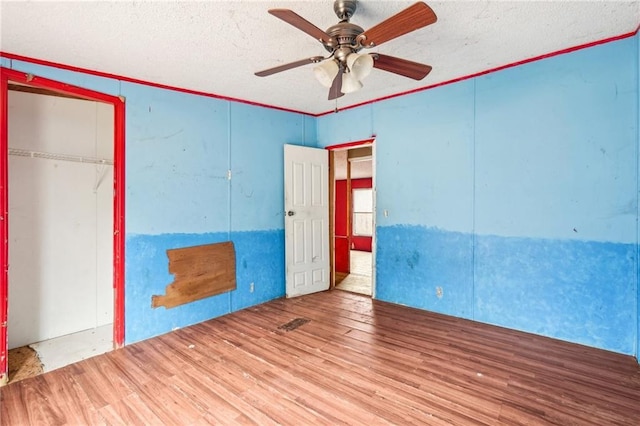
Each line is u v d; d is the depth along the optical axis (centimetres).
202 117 343
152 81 304
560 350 259
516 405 192
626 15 214
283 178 424
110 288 345
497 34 237
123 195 287
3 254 228
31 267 295
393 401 198
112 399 205
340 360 249
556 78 273
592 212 261
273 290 413
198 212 339
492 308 315
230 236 368
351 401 198
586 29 232
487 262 317
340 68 195
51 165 307
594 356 248
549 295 283
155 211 308
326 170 454
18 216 288
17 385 222
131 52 245
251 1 187
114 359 259
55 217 309
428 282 359
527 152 290
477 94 317
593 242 262
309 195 437
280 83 323
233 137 370
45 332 302
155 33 220
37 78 246
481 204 318
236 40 233
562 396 200
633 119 243
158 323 308
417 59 280
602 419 179
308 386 215
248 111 385
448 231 341
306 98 376
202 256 342
